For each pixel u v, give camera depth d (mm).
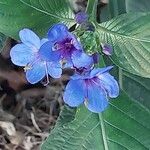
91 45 204
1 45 245
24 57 210
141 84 279
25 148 339
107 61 245
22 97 349
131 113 250
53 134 247
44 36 231
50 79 347
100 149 250
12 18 226
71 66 201
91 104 206
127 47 223
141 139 250
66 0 230
